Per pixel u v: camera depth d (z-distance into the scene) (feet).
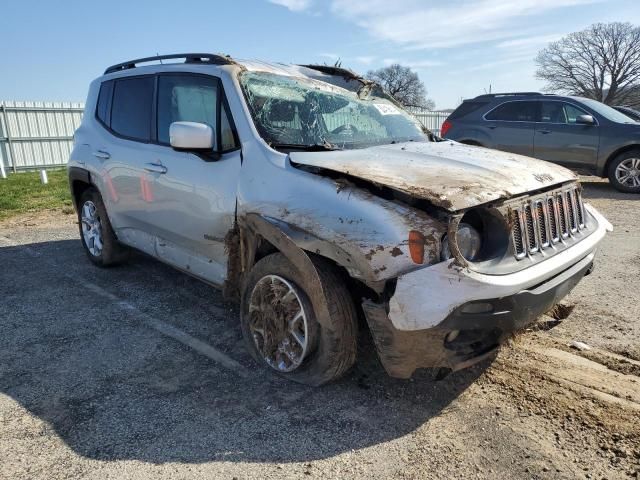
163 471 8.17
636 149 32.71
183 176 13.00
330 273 9.64
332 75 15.34
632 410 9.48
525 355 11.66
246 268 11.43
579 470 8.07
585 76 170.30
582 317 13.73
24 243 23.40
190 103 13.42
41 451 8.66
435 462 8.32
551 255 10.05
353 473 8.11
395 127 14.55
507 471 8.09
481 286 8.48
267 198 10.60
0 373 11.32
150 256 15.80
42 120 74.28
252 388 10.57
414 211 8.91
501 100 36.78
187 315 14.47
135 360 11.85
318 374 10.08
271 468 8.25
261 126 11.78
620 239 21.67
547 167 11.57
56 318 14.38
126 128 16.06
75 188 18.92
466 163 10.69
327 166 10.00
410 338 8.64
